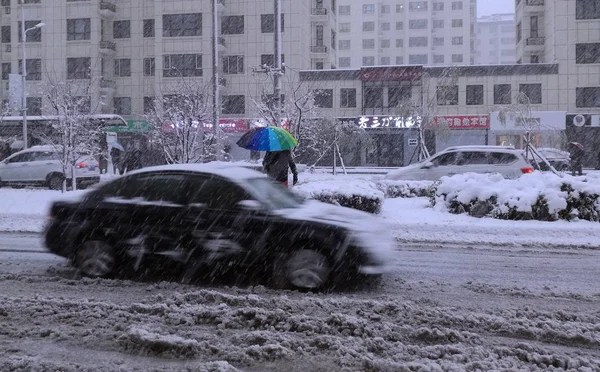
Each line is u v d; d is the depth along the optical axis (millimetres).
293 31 49312
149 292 7047
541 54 51281
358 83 48531
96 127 22109
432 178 17828
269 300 6398
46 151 21859
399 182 16672
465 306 6547
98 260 7711
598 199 12773
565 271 8656
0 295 6734
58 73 47656
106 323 5664
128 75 50719
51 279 7652
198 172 7566
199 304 6297
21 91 31969
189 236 7281
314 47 56000
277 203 7445
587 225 12328
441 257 9773
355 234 7004
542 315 6090
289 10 49344
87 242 7766
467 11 97812
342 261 6949
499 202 13367
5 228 12766
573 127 43812
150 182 7672
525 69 46188
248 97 48469
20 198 17469
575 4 45438
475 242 11250
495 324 5695
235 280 7562
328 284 7055
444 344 5160
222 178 7441
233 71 49375
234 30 49375
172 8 48562
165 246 7391
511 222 12781
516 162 17453
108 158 28578
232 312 5848
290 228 7031
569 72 45594
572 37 45531
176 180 7578
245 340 5148
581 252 10359
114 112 50500
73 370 4477
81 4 49500
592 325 5684
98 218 7719
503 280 8008
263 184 7723
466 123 43531
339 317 5633
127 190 7738
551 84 45906
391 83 48156
